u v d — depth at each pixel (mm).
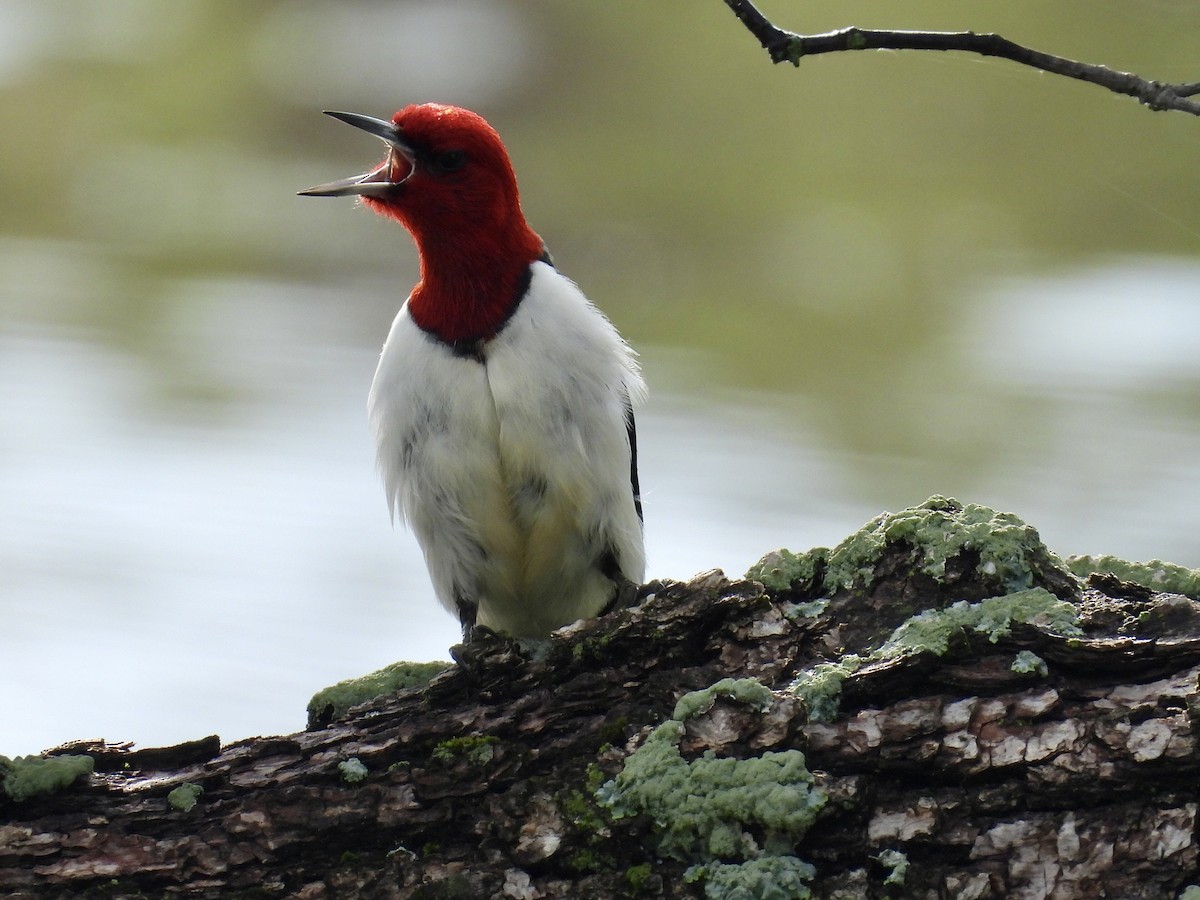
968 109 20656
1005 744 5137
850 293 18469
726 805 5176
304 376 17078
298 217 22031
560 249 20297
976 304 17859
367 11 26672
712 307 18562
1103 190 19094
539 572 7270
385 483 7250
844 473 14336
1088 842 5031
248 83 26406
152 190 23172
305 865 5410
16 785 5449
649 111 22922
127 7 28453
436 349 6938
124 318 18812
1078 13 19250
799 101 22406
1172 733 5008
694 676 5547
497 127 23250
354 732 5590
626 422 7316
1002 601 5434
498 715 5547
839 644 5562
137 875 5383
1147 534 13078
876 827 5160
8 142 24578
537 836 5316
